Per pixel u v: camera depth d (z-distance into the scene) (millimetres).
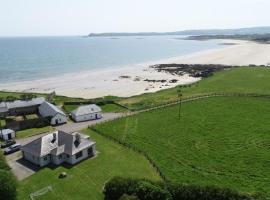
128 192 48219
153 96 126500
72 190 54875
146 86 158000
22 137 80750
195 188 47406
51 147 66438
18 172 61688
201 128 85438
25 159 67562
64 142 67500
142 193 46688
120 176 55219
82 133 82812
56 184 56938
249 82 147000
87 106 97062
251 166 62906
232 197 45688
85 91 147250
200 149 71688
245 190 53844
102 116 99188
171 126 87500
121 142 75438
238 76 162125
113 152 70688
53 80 174000
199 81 156500
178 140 77188
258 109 101875
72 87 155875
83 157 67375
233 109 102438
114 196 49500
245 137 78312
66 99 121500
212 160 65875
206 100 114250
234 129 84062
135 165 64188
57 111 91438
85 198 52469
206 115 96875
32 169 63000
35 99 103312
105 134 81375
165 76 184750
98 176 59719
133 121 92688
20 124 86688
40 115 97625
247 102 110438
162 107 106688
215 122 90062
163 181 52281
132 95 138875
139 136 80188
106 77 183250
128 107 108438
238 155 68062
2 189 47531
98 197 52719
